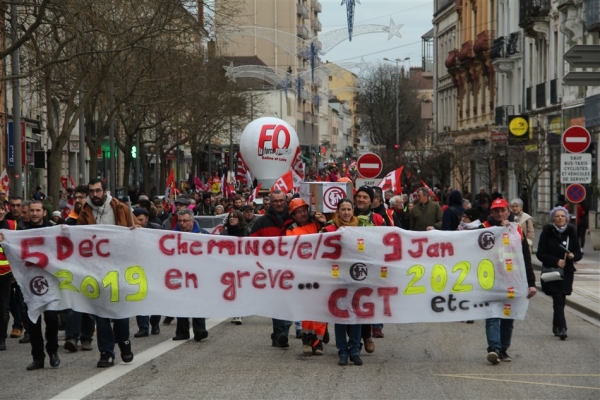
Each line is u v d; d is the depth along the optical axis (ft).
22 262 41.68
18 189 98.32
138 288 42.55
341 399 33.53
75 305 41.57
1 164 147.95
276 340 46.65
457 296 42.98
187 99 142.41
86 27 90.79
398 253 42.98
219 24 109.50
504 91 201.98
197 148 214.48
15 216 54.49
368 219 44.06
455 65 240.94
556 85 159.53
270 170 125.49
